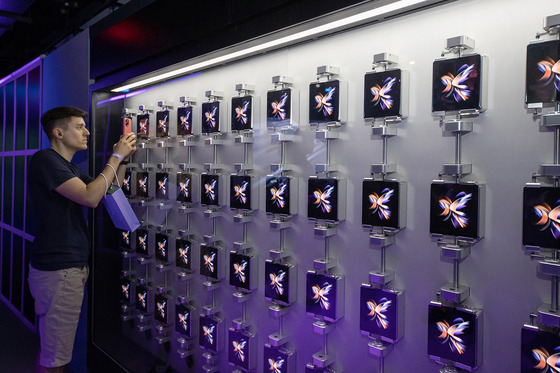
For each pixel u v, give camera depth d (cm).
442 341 139
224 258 227
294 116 187
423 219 149
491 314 135
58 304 209
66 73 329
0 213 485
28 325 411
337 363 177
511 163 129
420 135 149
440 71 138
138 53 245
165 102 251
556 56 116
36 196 207
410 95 151
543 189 118
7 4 409
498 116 132
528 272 127
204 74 232
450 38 134
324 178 171
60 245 208
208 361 230
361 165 166
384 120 155
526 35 126
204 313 232
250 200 204
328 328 173
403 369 156
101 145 296
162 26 225
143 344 282
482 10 134
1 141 479
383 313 155
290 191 185
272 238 201
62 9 371
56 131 216
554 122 115
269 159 200
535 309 126
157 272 273
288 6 163
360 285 168
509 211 130
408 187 152
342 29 167
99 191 202
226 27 189
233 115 210
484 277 136
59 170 200
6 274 472
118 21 263
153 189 269
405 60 151
